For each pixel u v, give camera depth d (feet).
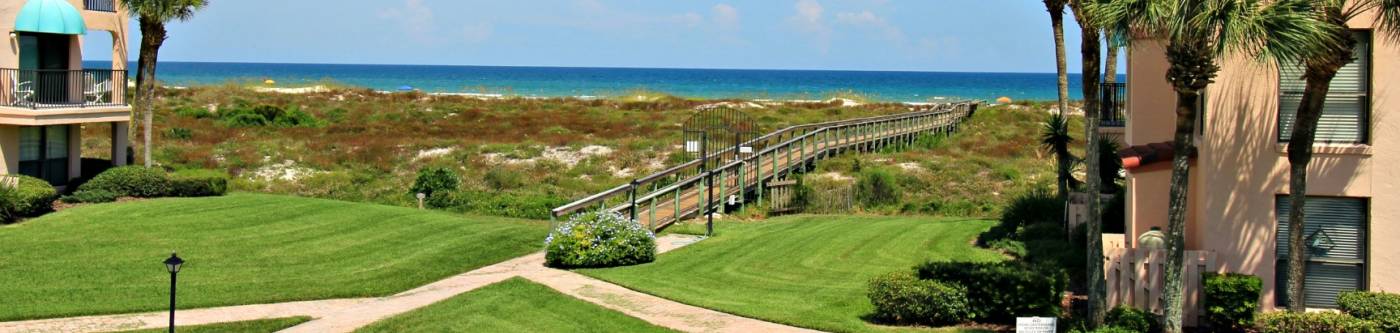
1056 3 42.55
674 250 66.90
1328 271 43.88
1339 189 43.09
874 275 56.34
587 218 63.16
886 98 363.56
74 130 84.79
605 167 120.78
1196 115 47.60
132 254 61.21
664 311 48.73
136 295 51.29
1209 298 42.19
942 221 77.51
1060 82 75.72
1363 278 43.57
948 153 132.26
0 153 76.95
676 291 53.06
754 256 63.41
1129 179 52.90
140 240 65.21
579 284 55.67
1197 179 46.85
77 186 83.20
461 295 51.96
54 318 46.62
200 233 68.03
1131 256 44.55
